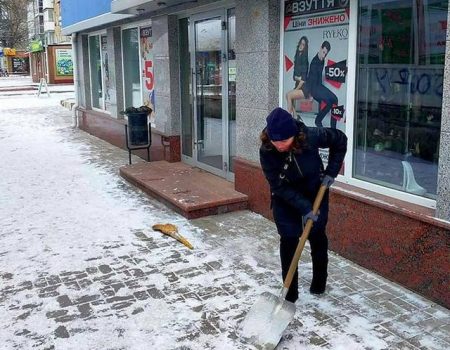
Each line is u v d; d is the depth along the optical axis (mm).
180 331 3484
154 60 8516
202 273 4398
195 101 7707
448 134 3576
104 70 11516
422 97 4082
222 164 7148
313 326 3516
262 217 5871
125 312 3752
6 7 55219
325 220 3703
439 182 3689
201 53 7414
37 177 8109
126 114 8461
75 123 13953
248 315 3467
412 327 3490
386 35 4352
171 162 8289
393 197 4320
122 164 8992
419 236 3854
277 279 4266
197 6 7215
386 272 4203
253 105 5848
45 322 3635
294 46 5348
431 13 3939
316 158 3516
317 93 5125
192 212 5832
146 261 4676
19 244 5152
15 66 64500
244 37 5844
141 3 7148
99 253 4883
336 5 4785
